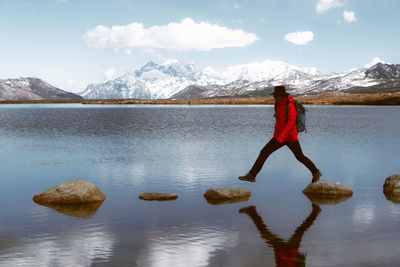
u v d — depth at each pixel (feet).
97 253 18.94
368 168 49.08
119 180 40.81
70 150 68.74
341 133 109.40
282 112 34.42
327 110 353.92
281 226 23.59
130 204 29.89
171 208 28.48
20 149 70.44
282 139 34.01
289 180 40.50
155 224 24.14
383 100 605.31
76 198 30.53
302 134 106.22
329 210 27.78
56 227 23.54
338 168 49.08
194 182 39.55
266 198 32.01
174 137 96.27
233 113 292.61
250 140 88.17
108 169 48.14
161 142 83.87
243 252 19.01
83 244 20.30
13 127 136.26
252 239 21.02
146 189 36.04
